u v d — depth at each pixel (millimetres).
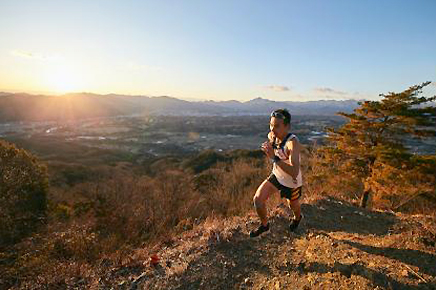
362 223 4496
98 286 3141
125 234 6898
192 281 2967
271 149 2910
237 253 3398
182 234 4496
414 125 10492
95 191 17047
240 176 18062
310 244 3494
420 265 2854
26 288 3381
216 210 10844
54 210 12273
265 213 3139
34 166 13766
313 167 13375
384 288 2473
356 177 11531
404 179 10008
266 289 2730
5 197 10375
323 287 2598
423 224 4273
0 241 7621
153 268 3332
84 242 5090
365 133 11453
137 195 14828
